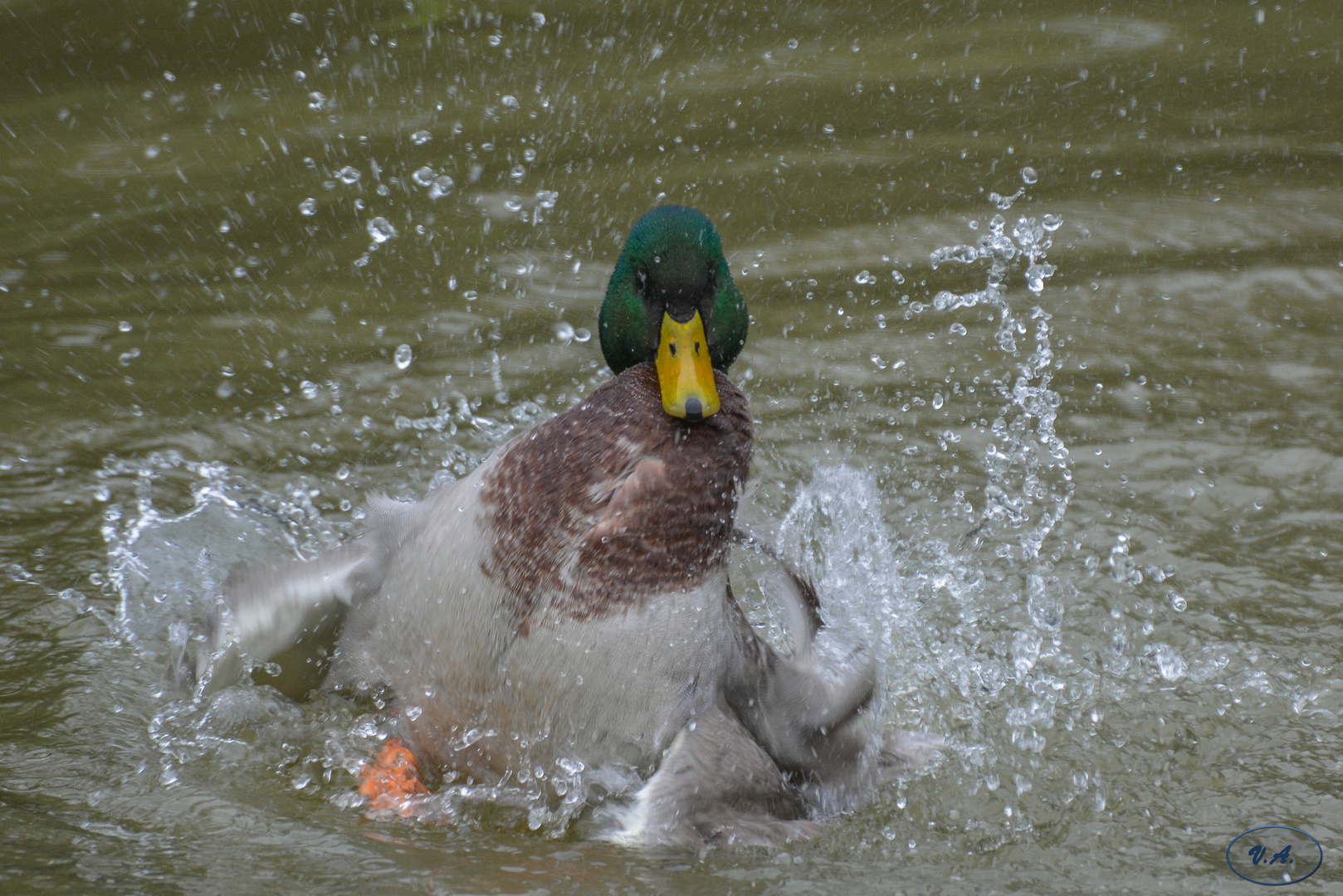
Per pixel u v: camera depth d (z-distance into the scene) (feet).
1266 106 59.00
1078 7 72.64
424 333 41.27
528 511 20.35
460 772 21.88
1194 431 35.60
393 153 55.62
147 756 22.67
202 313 42.70
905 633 27.89
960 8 72.95
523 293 43.96
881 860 20.84
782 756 23.04
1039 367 39.06
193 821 20.57
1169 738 24.68
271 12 72.13
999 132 57.16
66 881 17.84
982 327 41.39
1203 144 55.31
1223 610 28.58
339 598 21.71
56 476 33.14
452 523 21.08
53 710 23.95
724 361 23.21
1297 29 68.18
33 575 28.76
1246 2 72.18
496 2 74.28
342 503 32.68
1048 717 25.38
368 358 39.68
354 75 64.44
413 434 35.81
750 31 70.64
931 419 36.37
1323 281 43.83
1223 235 47.34
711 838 20.66
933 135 57.00
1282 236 47.01
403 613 21.47
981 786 23.34
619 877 19.48
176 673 24.04
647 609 20.21
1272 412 36.55
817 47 67.97
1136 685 26.30
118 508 31.81
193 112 60.23
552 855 20.13
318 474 33.83
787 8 73.77
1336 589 29.19
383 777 21.88
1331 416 36.24
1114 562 30.22
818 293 43.57
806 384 38.11
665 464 20.59
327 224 49.37
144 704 24.35
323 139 57.00
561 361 39.60
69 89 62.90
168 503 32.19
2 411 36.35
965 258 46.06
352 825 20.89
